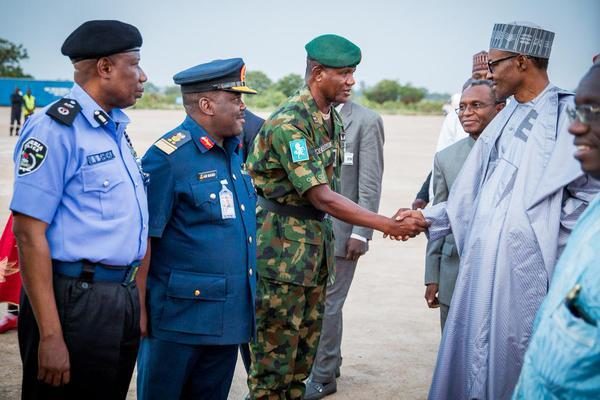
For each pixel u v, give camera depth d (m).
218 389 3.54
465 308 3.50
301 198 3.87
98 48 2.91
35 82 46.62
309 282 3.87
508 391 3.38
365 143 4.79
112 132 2.99
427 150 23.83
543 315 2.05
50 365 2.83
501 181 3.46
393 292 7.14
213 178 3.36
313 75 3.80
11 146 20.02
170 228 3.35
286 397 4.14
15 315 5.41
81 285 2.90
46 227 2.82
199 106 3.36
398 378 4.99
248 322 3.47
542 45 3.42
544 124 3.39
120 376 3.12
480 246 3.45
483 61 5.16
